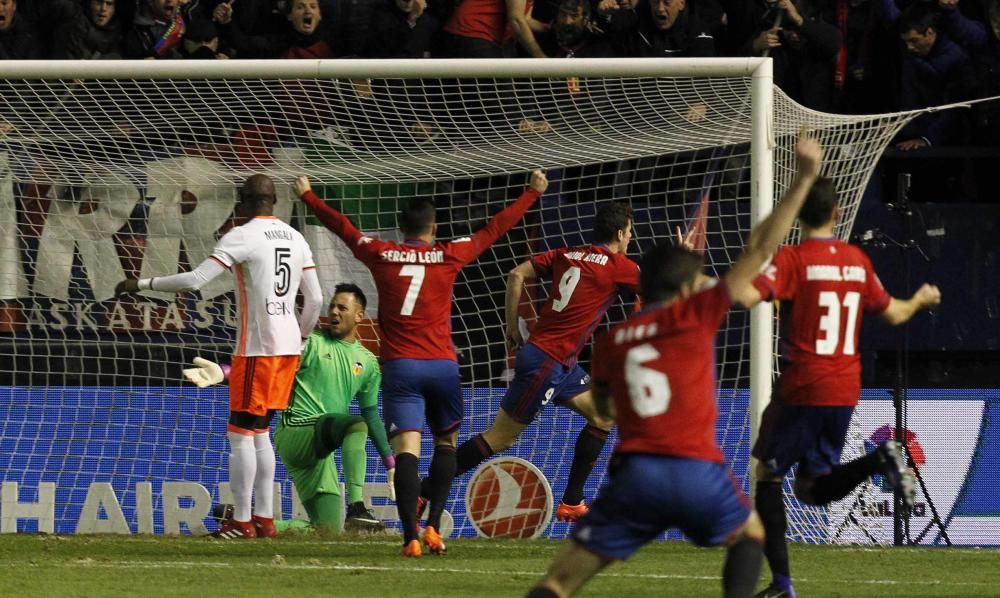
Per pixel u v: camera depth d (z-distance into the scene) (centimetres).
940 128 4047
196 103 3625
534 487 3450
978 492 3453
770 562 2080
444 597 2100
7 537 3241
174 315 3716
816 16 4194
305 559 2677
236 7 4100
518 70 3167
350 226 2694
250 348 3036
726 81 3350
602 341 1526
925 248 3741
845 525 3353
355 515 3284
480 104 3578
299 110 3609
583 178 3631
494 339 3759
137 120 3631
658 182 3728
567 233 3650
